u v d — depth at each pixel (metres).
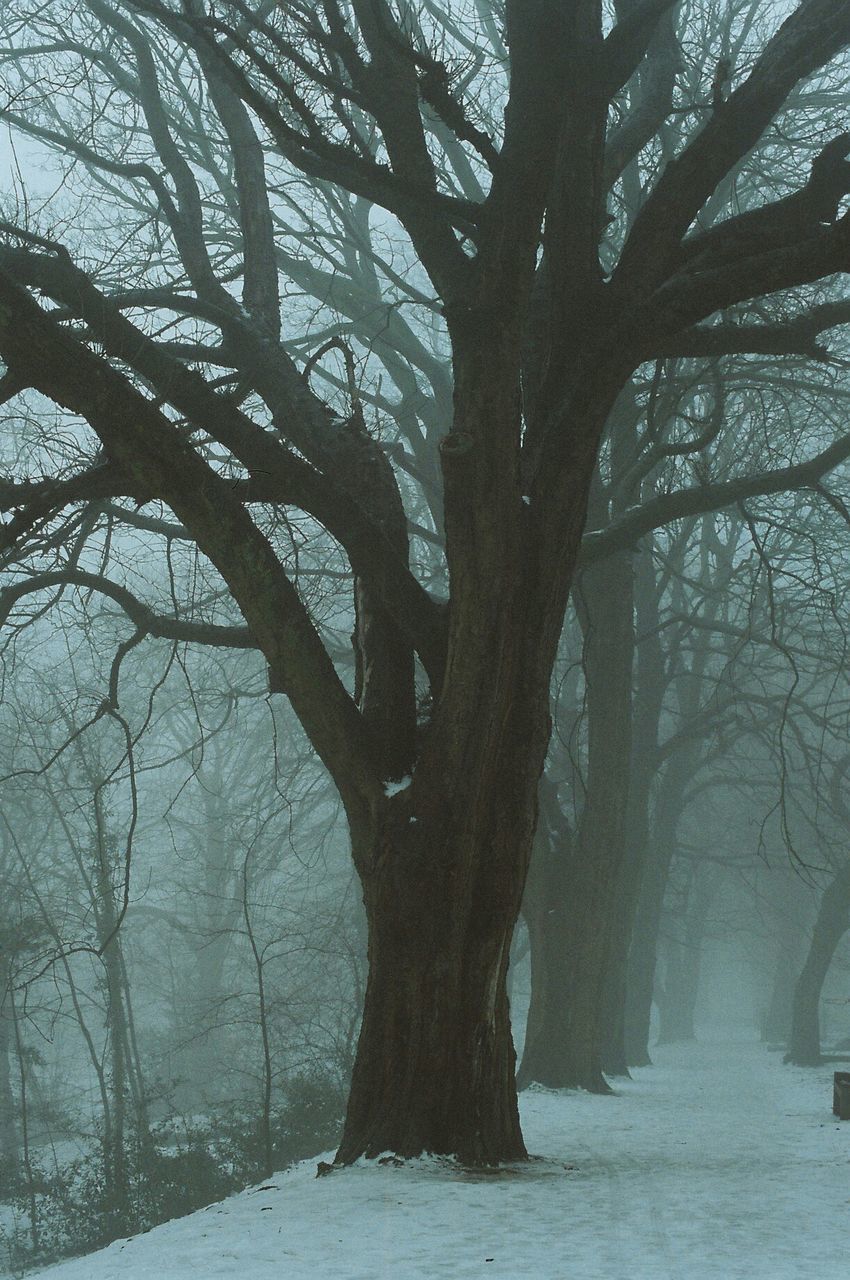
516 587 12.05
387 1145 11.51
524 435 13.65
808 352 14.41
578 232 13.20
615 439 25.86
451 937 11.76
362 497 14.60
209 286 17.05
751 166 22.72
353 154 12.02
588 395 12.55
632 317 12.41
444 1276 6.67
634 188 28.00
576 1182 10.50
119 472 12.41
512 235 11.58
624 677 27.36
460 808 11.83
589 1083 25.38
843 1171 11.45
